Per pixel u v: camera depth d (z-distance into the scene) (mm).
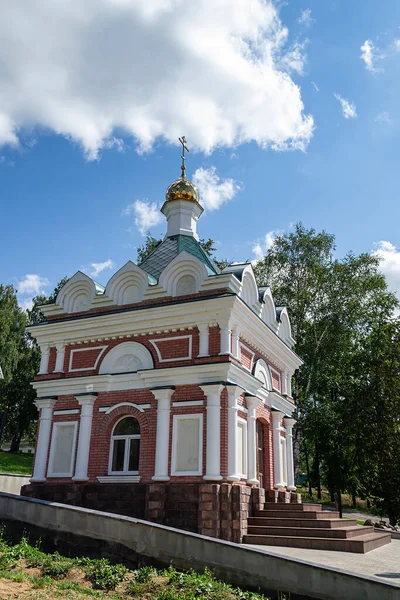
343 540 13477
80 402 17281
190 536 10266
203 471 14773
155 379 16312
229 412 15102
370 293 34062
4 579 8195
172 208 23016
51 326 18703
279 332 22875
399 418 27469
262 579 9406
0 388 48062
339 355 33062
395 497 26062
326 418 31453
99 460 16500
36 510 12164
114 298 18234
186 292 17344
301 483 56125
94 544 11172
